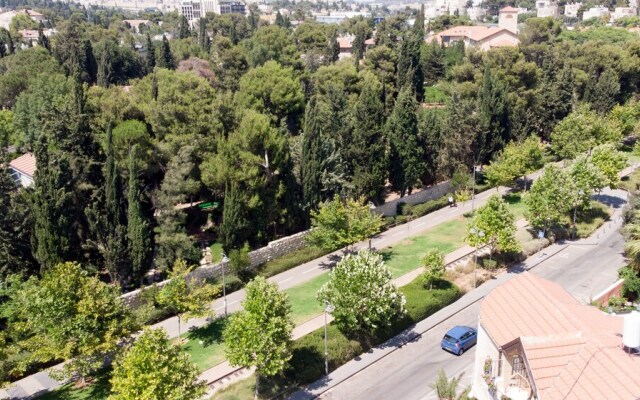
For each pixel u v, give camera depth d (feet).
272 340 101.60
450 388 90.38
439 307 141.59
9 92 279.90
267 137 169.27
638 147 250.16
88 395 108.27
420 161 216.13
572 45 419.95
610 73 317.83
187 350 123.95
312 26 457.68
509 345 88.22
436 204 216.54
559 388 77.82
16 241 137.80
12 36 535.60
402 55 336.70
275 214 175.83
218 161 166.81
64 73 284.00
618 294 143.84
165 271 153.89
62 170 141.49
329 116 210.59
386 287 121.70
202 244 181.27
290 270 167.12
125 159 169.17
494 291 104.73
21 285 123.24
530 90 292.61
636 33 510.17
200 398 103.30
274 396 106.93
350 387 111.55
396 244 183.83
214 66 311.68
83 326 105.70
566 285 153.17
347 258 123.75
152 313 132.46
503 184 225.97
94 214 143.02
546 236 183.21
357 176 197.47
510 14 581.94
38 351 104.78
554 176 175.94
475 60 328.70
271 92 240.94
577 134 248.52
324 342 120.26
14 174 211.82
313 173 180.14
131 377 86.53
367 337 125.08
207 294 126.93
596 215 200.75
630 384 73.00
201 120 185.47
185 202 211.00
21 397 108.06
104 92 212.23
